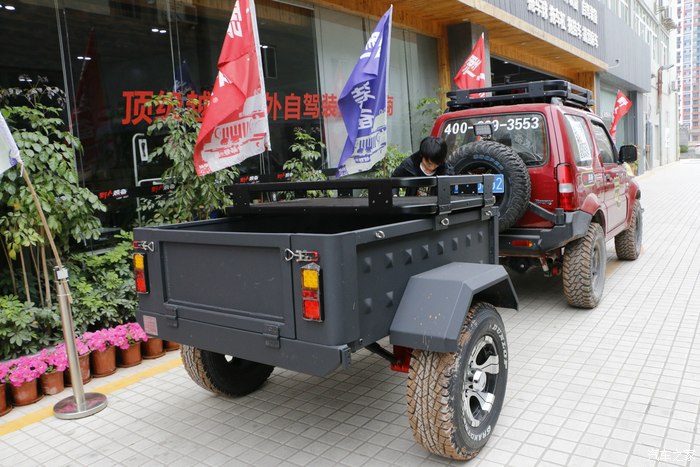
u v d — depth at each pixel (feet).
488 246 13.06
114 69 19.58
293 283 8.54
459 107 20.47
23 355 14.49
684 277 22.40
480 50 30.32
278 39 26.27
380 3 31.24
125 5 19.97
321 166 28.55
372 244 8.95
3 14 16.72
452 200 11.14
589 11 53.52
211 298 9.81
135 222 20.01
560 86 18.21
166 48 21.40
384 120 20.08
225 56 15.89
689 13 286.25
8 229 14.76
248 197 12.61
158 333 10.66
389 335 9.41
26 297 15.55
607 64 61.72
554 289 21.68
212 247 9.63
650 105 103.50
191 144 17.63
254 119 16.39
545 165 17.02
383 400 12.86
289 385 13.93
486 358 10.84
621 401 12.01
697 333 15.97
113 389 14.07
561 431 10.89
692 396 12.09
